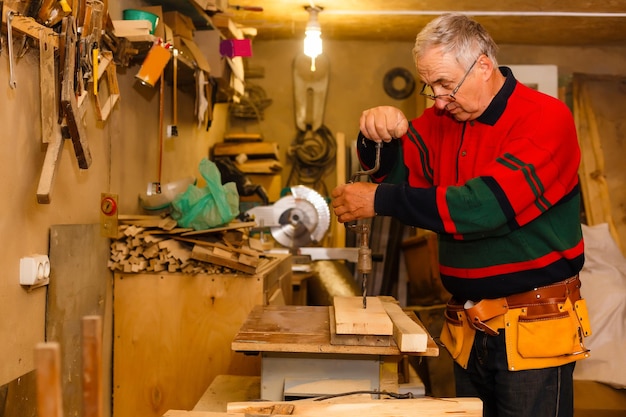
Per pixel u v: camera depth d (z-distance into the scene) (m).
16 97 2.04
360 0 4.29
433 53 1.83
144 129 3.35
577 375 3.56
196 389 2.90
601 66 5.53
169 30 3.17
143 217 3.04
